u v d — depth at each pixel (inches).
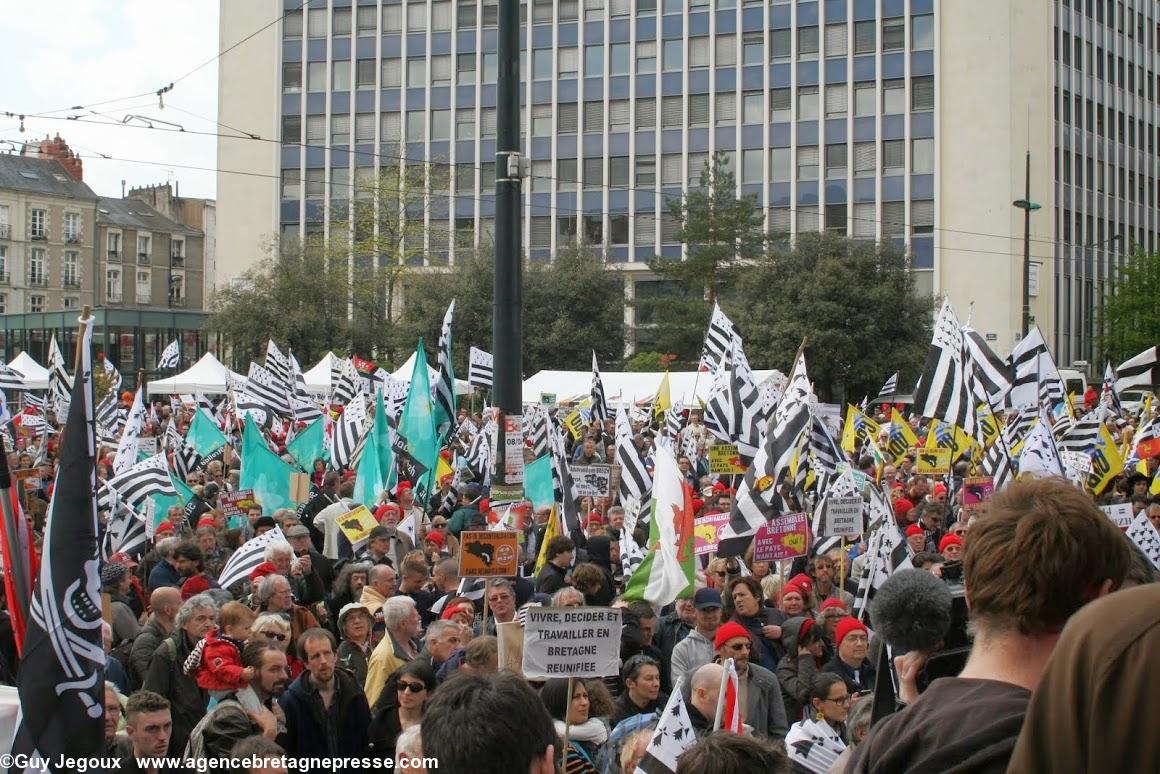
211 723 246.7
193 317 2568.9
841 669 336.2
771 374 1338.6
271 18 2950.3
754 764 171.5
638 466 548.7
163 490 528.7
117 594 410.3
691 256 2266.2
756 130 2721.5
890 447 898.1
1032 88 2645.2
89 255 3521.2
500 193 550.3
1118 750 71.0
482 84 2851.9
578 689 273.6
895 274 2095.2
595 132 2807.6
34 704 204.4
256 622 310.2
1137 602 73.7
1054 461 543.8
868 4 2657.5
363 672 350.6
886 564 415.5
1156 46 3184.1
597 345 2188.7
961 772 97.0
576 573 408.5
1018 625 102.9
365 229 2503.7
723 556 450.0
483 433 753.0
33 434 1047.0
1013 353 690.2
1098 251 2891.2
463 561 360.2
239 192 2965.1
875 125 2652.6
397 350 2228.1
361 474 624.4
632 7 2785.4
